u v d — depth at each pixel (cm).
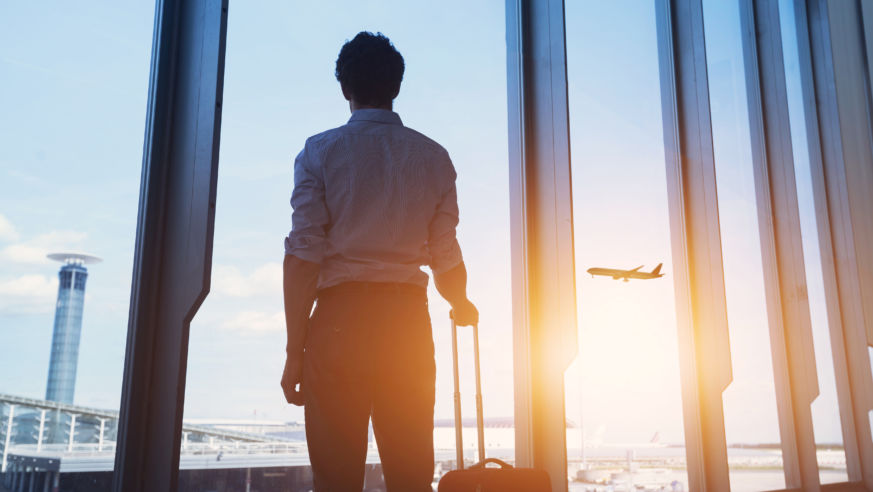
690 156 366
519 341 278
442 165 140
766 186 432
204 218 177
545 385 271
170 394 171
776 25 442
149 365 175
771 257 421
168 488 165
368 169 130
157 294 180
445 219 139
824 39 504
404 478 123
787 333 409
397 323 125
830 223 483
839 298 471
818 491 382
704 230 354
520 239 285
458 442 207
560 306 272
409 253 131
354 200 127
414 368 125
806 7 516
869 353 452
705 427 339
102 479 166
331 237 128
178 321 175
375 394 124
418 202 134
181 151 188
